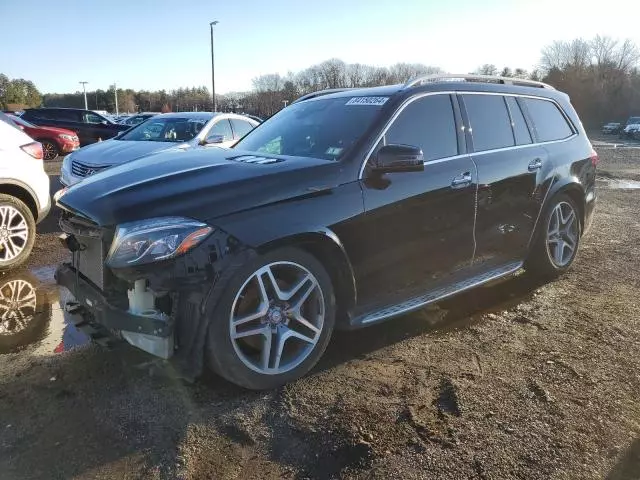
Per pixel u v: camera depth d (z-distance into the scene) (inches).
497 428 112.7
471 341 155.0
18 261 229.0
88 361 141.2
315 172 133.8
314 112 171.9
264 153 157.2
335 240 131.3
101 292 124.3
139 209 117.4
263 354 124.4
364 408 119.3
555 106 216.1
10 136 232.1
